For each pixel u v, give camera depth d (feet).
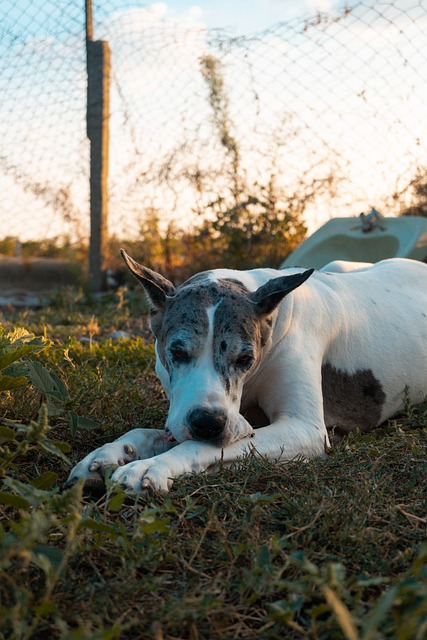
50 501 3.04
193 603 2.96
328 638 2.78
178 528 3.59
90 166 11.67
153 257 11.59
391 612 2.73
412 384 5.60
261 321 4.57
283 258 11.07
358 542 3.38
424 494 3.92
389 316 5.58
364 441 4.81
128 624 2.71
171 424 4.25
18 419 4.71
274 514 3.67
